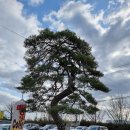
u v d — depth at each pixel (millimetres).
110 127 47156
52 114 12312
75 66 12867
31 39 12773
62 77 12688
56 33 12578
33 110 12969
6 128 15570
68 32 12555
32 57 13008
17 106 10086
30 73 13039
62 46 12789
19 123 10000
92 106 12836
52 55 12820
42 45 12852
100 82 12875
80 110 12250
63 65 12727
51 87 13016
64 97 12828
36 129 38656
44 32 12562
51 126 36719
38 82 12844
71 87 12758
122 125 46656
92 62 12727
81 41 12844
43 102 12938
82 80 12648
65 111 11859
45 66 12734
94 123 48938
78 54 12453
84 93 12695
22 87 12969
